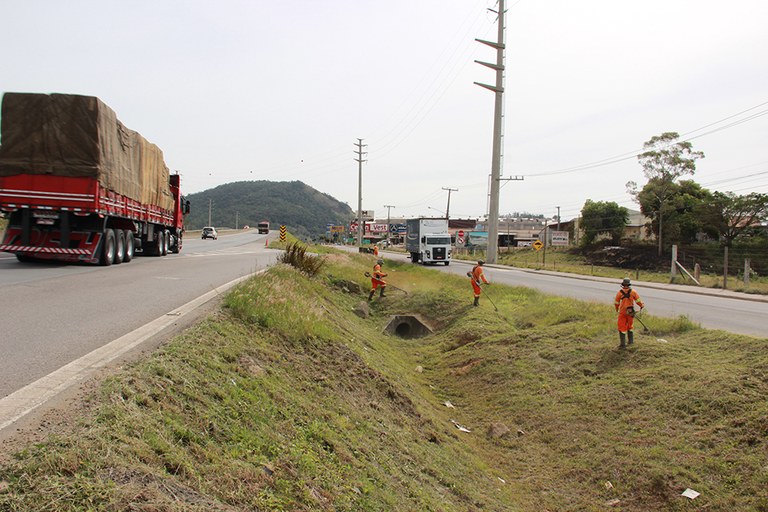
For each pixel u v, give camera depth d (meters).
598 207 61.34
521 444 8.15
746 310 16.78
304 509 3.71
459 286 22.11
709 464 6.25
